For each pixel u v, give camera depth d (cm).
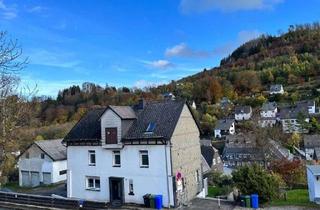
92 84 15675
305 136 9250
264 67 19500
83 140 3275
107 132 3116
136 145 3017
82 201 2702
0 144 1819
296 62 18100
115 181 3131
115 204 3003
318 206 2872
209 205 2933
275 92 15038
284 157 5572
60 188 4319
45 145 4938
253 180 2917
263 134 5806
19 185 4959
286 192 3475
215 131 11488
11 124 1812
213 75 19875
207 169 5231
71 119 9769
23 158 5019
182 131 3180
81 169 3316
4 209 2819
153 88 17150
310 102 12000
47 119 9956
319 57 18725
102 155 3200
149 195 2881
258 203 2916
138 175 3005
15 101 1864
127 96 14088
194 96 15338
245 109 12694
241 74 17500
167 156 2889
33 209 2772
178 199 2919
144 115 3238
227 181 4472
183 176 3091
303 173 4253
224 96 15475
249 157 7212
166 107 3256
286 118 11462
